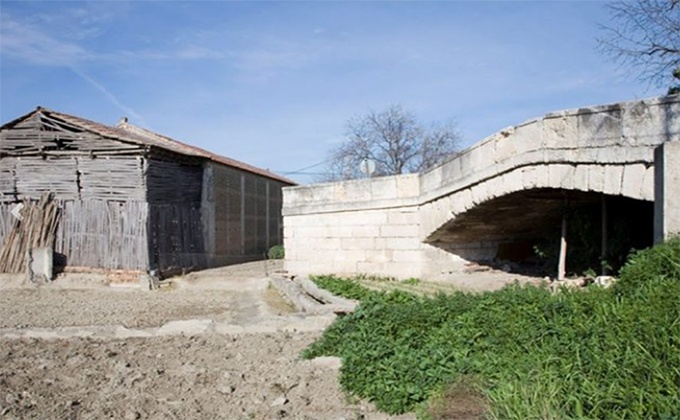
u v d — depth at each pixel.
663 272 5.87
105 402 5.45
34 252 17.11
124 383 6.05
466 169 12.30
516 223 14.36
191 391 5.80
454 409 4.49
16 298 14.75
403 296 9.98
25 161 18.48
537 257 16.22
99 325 10.10
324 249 16.16
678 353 4.14
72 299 14.48
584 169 9.17
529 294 6.93
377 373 5.51
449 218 13.15
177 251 19.02
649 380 4.00
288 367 6.57
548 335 5.43
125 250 17.30
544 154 9.95
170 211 18.78
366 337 6.62
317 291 12.09
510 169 10.89
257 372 6.42
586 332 5.07
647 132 7.91
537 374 4.55
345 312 9.51
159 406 5.34
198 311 12.09
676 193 6.67
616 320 5.05
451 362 5.34
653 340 4.39
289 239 17.06
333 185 15.94
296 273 16.81
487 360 5.23
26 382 6.07
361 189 15.37
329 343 7.05
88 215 17.67
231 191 23.84
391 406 4.97
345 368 5.82
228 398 5.55
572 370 4.49
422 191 14.23
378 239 15.08
